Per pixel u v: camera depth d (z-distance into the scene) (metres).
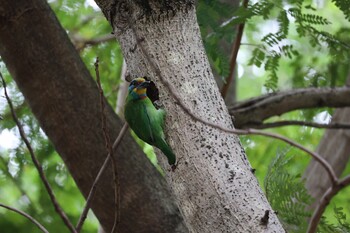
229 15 11.34
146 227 10.78
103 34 15.91
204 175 7.84
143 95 9.05
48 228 14.36
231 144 8.02
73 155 11.05
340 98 13.61
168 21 8.47
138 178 10.91
